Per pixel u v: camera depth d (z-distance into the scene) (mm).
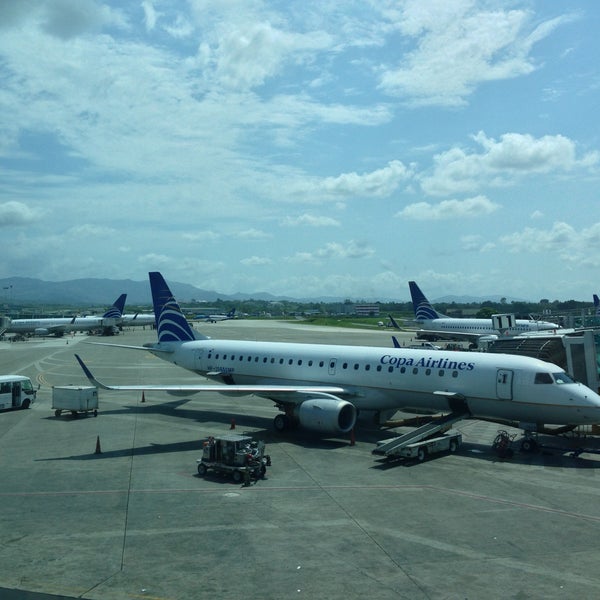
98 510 22328
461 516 21766
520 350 41938
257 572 16953
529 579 16516
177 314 49344
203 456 27203
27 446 33125
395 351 37406
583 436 35875
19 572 16984
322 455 31188
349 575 16766
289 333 140750
